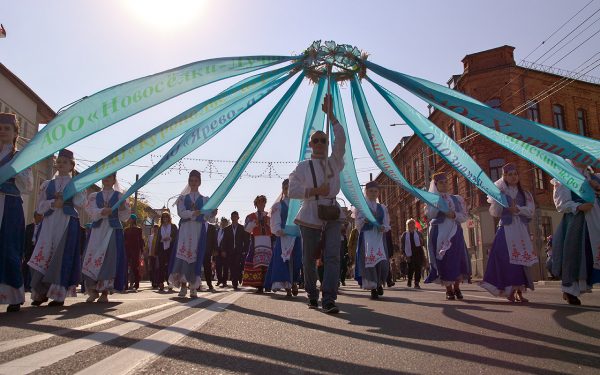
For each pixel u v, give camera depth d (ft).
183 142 17.21
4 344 8.95
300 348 9.07
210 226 35.86
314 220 16.76
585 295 25.58
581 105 95.55
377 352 8.75
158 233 38.34
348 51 17.92
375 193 25.22
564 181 18.74
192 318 13.73
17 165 13.69
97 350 8.40
